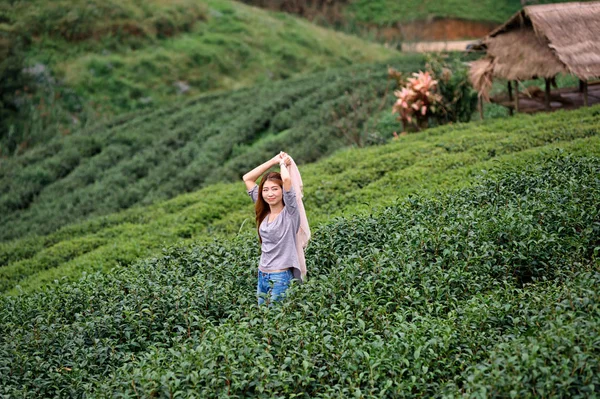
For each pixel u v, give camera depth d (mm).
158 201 19250
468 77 17453
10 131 29172
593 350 5059
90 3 36750
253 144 23781
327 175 14688
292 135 22094
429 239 7379
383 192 12336
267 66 37469
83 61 34156
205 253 8641
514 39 16922
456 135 15445
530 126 14578
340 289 6777
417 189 11688
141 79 34281
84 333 6891
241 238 9312
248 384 5383
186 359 5613
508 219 7453
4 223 20953
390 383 5113
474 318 5910
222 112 27250
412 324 5773
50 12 35438
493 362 5066
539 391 4746
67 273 12352
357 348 5598
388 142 17844
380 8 48594
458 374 5539
